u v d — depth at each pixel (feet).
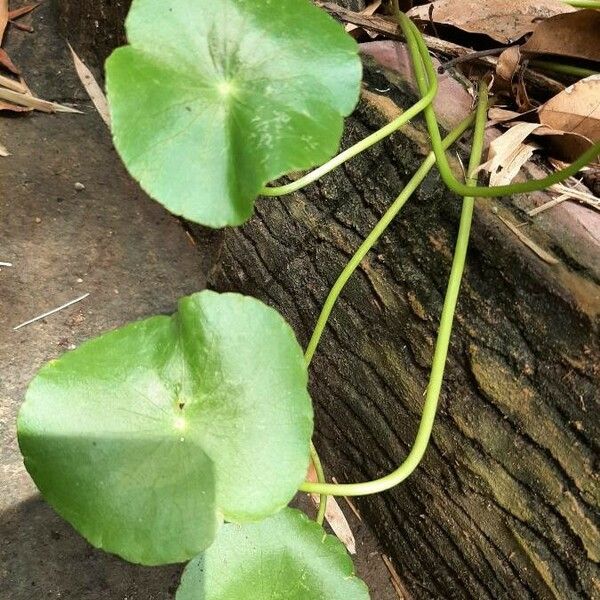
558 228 0.52
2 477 0.72
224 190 0.44
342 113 0.46
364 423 0.74
